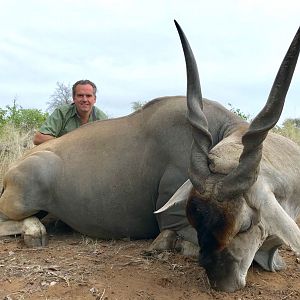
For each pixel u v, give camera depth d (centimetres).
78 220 209
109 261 176
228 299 143
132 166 200
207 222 138
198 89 151
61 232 224
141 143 200
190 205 142
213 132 191
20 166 211
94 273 163
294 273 165
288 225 138
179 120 193
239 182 137
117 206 202
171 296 146
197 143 146
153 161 196
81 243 204
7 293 151
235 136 168
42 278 159
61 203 209
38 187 208
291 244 136
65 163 209
